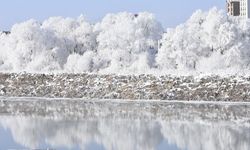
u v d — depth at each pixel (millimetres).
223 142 57781
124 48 133125
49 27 152375
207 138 60312
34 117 78312
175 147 55500
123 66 130875
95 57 137125
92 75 118125
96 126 69500
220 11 127688
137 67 127688
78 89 114688
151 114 81812
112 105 96375
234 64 122625
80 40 152500
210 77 108125
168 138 60625
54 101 105062
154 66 131500
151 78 112250
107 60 137000
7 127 68500
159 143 57719
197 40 126750
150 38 134875
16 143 57312
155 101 104125
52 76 120688
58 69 137250
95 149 54562
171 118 77062
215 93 104000
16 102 102062
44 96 115312
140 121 74062
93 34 153750
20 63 137500
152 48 137125
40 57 136500
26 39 138375
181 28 127562
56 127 68688
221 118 76438
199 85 106812
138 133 64125
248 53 124938
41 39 139125
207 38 126438
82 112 84562
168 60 127438
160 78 111438
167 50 127188
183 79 109562
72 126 69562
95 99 109625
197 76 109562
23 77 122000
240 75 107062
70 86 116125
